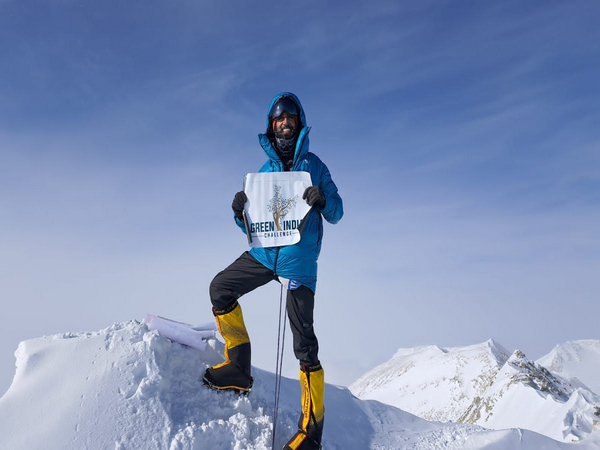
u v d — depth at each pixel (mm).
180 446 3115
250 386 3955
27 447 2910
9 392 3258
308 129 3477
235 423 3516
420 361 100000
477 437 4527
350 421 4852
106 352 3537
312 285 3498
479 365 81625
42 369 3404
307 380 3523
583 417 12750
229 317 3742
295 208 3463
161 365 3568
